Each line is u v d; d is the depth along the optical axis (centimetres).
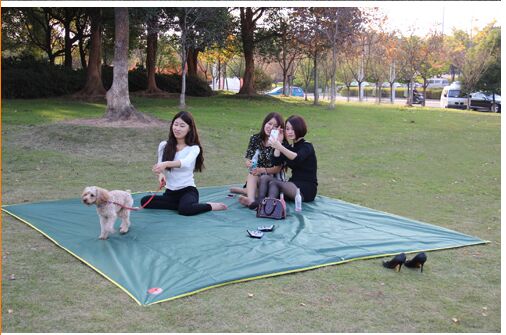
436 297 398
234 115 1902
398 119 2100
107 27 2736
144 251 474
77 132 1194
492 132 1788
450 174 1015
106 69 2788
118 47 1364
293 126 690
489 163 1161
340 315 361
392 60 3797
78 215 602
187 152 632
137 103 2258
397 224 602
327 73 4338
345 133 1600
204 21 2252
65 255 469
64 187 785
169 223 575
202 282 401
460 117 2317
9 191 743
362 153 1259
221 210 645
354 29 2606
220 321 345
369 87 6059
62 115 1647
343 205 696
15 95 2289
